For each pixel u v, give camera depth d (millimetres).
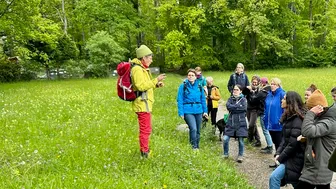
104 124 9734
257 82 9906
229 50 49125
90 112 11891
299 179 5137
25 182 4648
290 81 24297
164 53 51562
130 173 5781
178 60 44531
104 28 44656
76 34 56000
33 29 31172
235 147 9992
